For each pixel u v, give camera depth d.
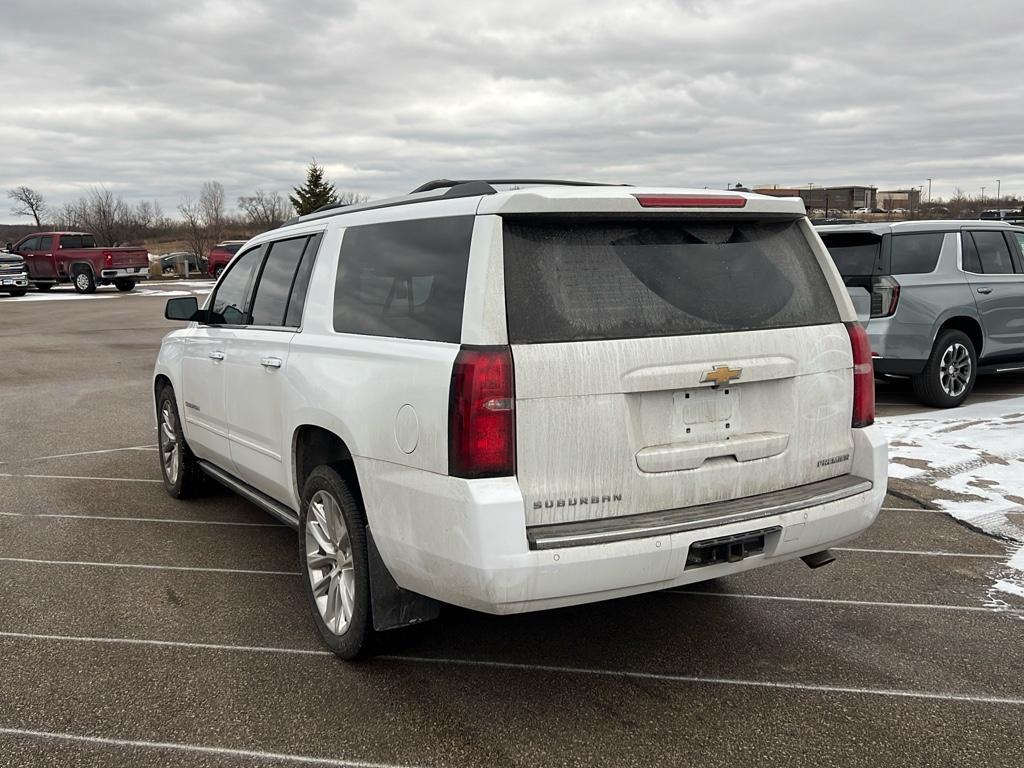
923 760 2.92
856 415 3.69
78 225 67.44
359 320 3.66
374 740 3.06
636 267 3.19
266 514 5.86
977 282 9.19
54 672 3.58
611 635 3.92
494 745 3.03
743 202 3.39
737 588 4.47
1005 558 4.83
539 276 3.03
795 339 3.45
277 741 3.06
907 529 5.32
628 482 3.08
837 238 9.23
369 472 3.34
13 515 5.85
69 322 22.23
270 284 4.64
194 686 3.46
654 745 3.02
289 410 4.00
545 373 2.94
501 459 2.89
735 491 3.32
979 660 3.64
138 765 2.92
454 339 3.01
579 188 3.28
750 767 2.89
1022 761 2.91
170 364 5.91
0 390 11.49
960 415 8.59
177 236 83.06
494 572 2.85
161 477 6.89
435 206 3.34
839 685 3.44
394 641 3.57
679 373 3.14
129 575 4.71
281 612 4.21
